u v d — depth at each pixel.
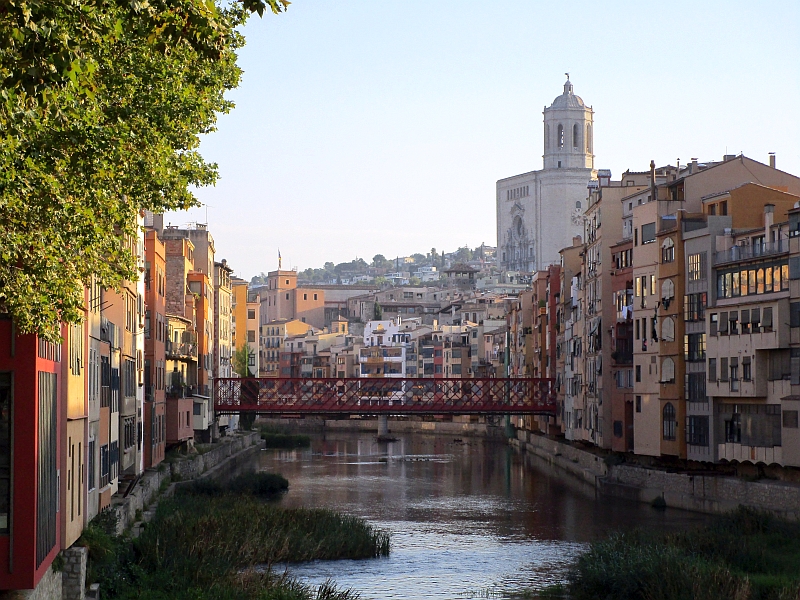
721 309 75.75
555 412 122.38
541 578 54.34
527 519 75.75
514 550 62.78
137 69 34.34
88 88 25.48
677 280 81.88
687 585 45.84
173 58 34.88
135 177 34.50
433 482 102.75
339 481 103.62
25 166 27.25
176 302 111.19
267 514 61.94
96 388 49.72
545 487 96.81
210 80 36.88
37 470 32.41
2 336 32.09
